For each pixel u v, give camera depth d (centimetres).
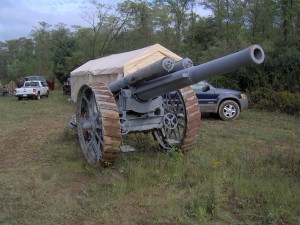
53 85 4034
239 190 514
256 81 1659
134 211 470
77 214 464
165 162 643
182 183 553
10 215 463
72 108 1823
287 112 1426
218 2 2352
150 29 3103
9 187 563
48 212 470
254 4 2064
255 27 1992
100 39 3241
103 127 588
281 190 506
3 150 829
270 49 1645
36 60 6003
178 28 2798
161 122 695
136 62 1359
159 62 557
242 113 1417
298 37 1669
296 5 1709
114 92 679
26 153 788
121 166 623
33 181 589
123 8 3116
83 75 1795
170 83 574
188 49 2522
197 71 527
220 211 463
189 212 457
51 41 5544
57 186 566
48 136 982
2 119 1398
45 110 1736
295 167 627
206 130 1038
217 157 689
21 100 2473
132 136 861
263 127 1108
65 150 782
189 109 698
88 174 610
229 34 2141
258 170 608
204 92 1252
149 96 632
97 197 512
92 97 658
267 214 446
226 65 482
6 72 6769
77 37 3941
